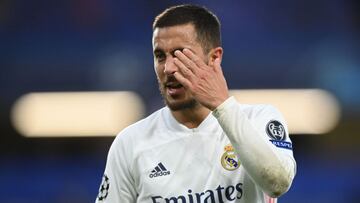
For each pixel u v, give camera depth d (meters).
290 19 53.91
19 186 49.06
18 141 51.16
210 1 53.94
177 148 13.30
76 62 51.84
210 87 12.00
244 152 11.83
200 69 12.05
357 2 54.59
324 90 50.94
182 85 12.72
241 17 53.78
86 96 50.38
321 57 52.78
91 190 48.75
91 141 51.59
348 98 50.38
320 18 54.00
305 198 47.22
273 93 51.09
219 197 12.93
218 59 12.82
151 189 13.21
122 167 13.62
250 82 51.44
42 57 52.19
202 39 12.93
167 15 12.89
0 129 50.91
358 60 52.84
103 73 51.16
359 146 50.09
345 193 47.62
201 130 13.32
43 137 51.88
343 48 53.31
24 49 52.44
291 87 51.38
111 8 53.62
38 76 51.50
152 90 49.75
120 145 13.76
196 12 13.03
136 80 50.09
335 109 49.91
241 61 52.25
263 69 51.84
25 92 51.12
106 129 49.47
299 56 52.88
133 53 52.16
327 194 47.53
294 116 49.91
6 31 52.91
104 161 50.53
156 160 13.32
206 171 13.05
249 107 13.59
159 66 12.82
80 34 53.03
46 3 53.62
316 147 51.22
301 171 49.47
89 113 49.78
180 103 12.91
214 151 13.13
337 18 54.22
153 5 53.72
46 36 52.97
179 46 12.65
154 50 12.90
